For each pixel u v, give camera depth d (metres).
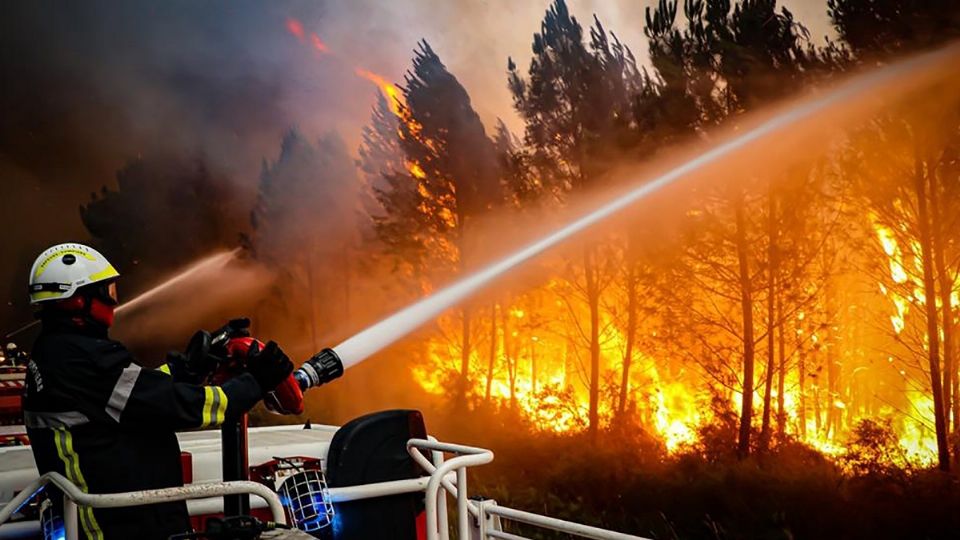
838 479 10.48
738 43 13.63
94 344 2.59
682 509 10.44
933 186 11.65
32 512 3.01
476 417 18.39
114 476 2.59
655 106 14.80
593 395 16.03
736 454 12.77
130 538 2.60
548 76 17.27
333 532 3.26
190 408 2.55
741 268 13.76
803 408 14.48
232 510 2.70
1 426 4.97
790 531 9.25
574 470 12.77
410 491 3.32
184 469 3.25
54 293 2.64
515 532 10.66
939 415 11.27
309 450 3.56
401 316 2.86
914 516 8.98
